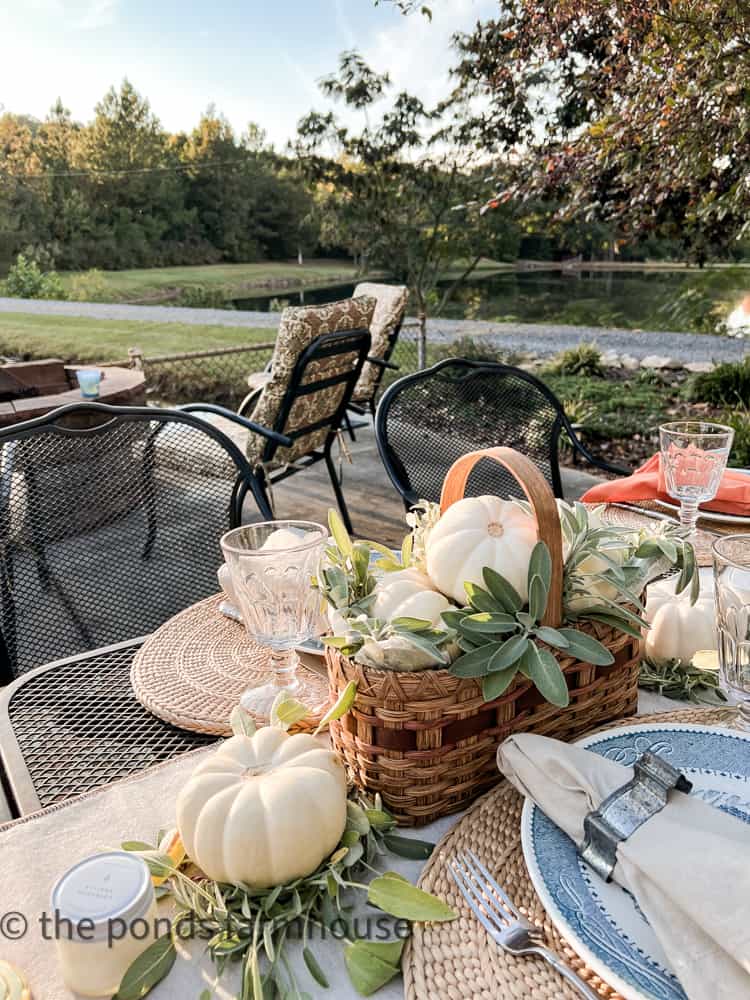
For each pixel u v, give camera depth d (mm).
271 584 705
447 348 7762
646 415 5551
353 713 613
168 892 542
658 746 676
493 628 597
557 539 625
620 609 667
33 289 18766
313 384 2867
